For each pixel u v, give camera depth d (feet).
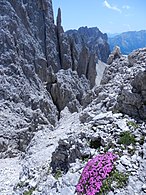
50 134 103.45
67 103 224.94
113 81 88.99
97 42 598.34
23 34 236.22
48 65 254.47
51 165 61.77
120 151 45.68
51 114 197.98
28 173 70.69
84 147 51.55
